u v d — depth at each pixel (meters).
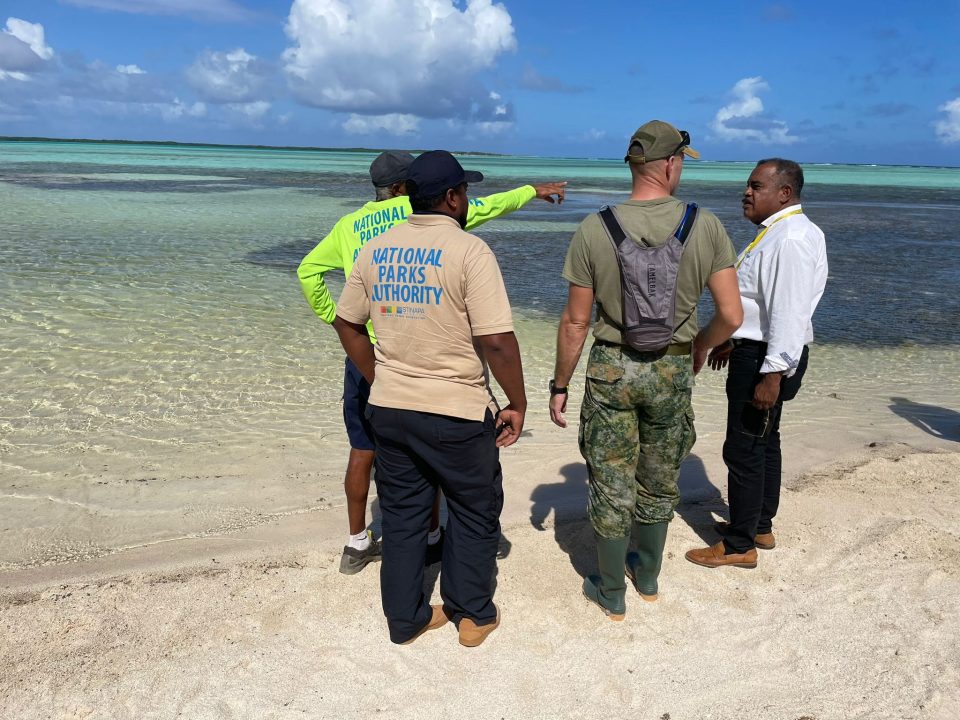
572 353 2.65
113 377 6.09
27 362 6.34
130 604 2.86
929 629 2.75
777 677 2.51
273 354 6.96
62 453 4.60
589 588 3.00
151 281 10.20
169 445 4.81
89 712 2.27
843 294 11.49
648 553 2.90
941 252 16.36
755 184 2.95
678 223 2.42
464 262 2.30
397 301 2.38
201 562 3.21
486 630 2.71
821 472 4.38
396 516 2.60
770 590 3.06
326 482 4.30
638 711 2.34
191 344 7.16
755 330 2.94
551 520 3.79
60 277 10.09
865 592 3.02
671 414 2.63
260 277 10.94
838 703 2.37
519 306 10.11
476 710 2.33
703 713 2.33
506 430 2.61
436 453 2.45
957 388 6.70
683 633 2.76
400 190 2.97
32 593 2.91
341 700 2.36
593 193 37.28
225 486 4.20
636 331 2.47
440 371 2.41
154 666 2.49
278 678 2.46
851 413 5.88
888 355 7.97
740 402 3.01
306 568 3.17
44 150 106.12
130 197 25.22
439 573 3.27
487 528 2.62
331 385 6.15
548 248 16.19
